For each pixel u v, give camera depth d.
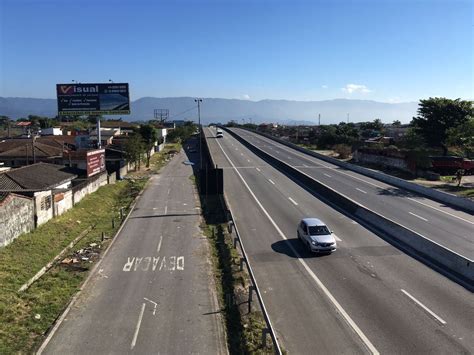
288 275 22.70
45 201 32.94
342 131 119.69
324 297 19.84
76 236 31.70
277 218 35.41
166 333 17.17
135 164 72.75
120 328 17.56
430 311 18.25
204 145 92.50
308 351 15.35
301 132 152.75
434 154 71.06
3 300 19.30
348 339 16.12
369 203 41.09
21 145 63.78
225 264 24.98
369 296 19.86
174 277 23.31
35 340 16.58
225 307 19.50
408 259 24.94
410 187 48.94
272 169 64.25
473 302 19.08
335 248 26.09
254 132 147.50
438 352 15.12
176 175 66.19
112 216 39.28
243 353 15.52
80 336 16.89
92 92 71.25
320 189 45.97
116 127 130.88
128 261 25.98
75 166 56.12
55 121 161.00
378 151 73.31
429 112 72.38
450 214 36.62
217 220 36.09
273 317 18.02
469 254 25.77
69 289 21.50
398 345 15.62
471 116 68.31
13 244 26.84
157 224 35.34
